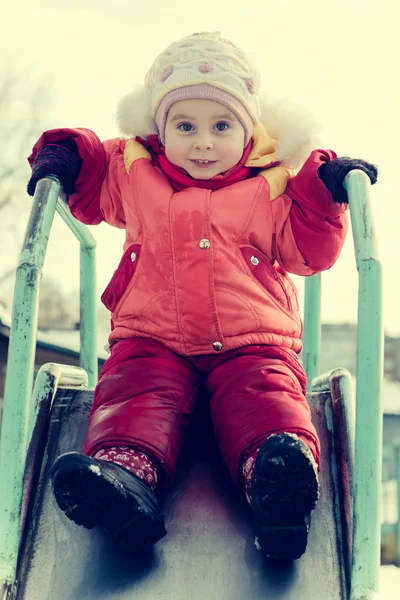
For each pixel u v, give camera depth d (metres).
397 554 11.33
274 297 1.79
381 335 1.51
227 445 1.61
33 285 1.55
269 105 1.90
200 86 1.78
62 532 1.62
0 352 12.94
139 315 1.77
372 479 1.47
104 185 1.90
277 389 1.65
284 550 1.48
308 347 2.38
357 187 1.60
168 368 1.71
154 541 1.50
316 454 1.59
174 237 1.77
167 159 1.87
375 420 1.49
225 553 1.54
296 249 1.84
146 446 1.57
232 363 1.72
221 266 1.76
